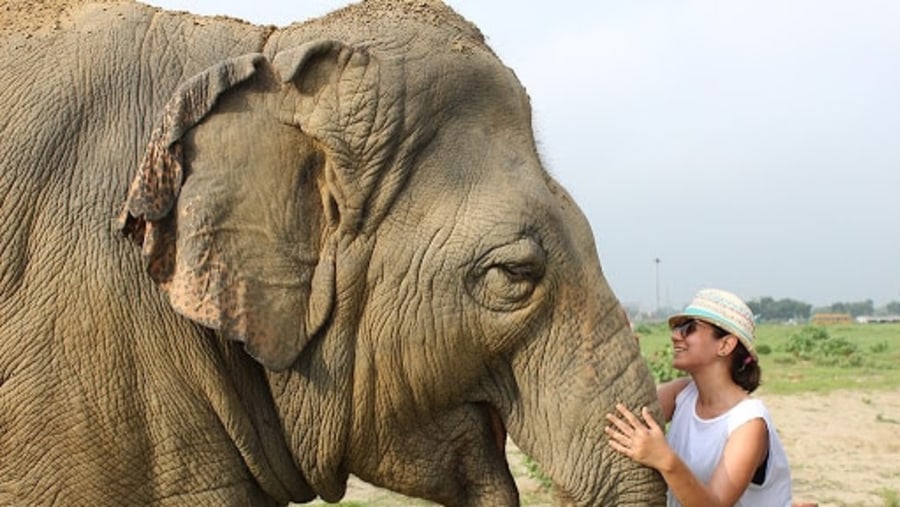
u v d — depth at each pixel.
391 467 3.90
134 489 3.60
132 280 3.54
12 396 3.50
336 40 3.56
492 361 3.80
